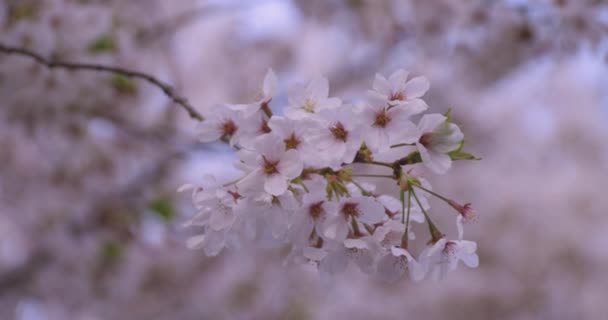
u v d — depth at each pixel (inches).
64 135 213.6
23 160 247.6
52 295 269.4
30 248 261.0
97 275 267.3
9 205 257.0
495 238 347.9
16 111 191.9
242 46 342.6
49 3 174.9
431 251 78.7
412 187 80.6
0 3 169.2
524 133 384.5
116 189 244.8
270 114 84.2
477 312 348.8
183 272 309.1
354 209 77.2
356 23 227.9
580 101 396.8
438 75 273.0
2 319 265.6
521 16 176.4
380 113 75.3
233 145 85.0
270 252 337.4
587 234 341.7
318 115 75.2
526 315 346.9
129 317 295.0
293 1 234.8
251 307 340.2
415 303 351.3
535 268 344.2
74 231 249.0
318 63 323.9
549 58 179.8
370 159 78.7
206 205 78.7
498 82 199.5
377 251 76.4
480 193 354.0
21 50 116.0
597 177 365.4
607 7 163.9
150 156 244.5
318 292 360.2
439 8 192.4
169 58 235.0
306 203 75.3
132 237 250.8
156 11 247.6
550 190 356.5
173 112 235.9
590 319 336.8
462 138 74.4
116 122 217.8
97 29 182.5
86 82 184.4
